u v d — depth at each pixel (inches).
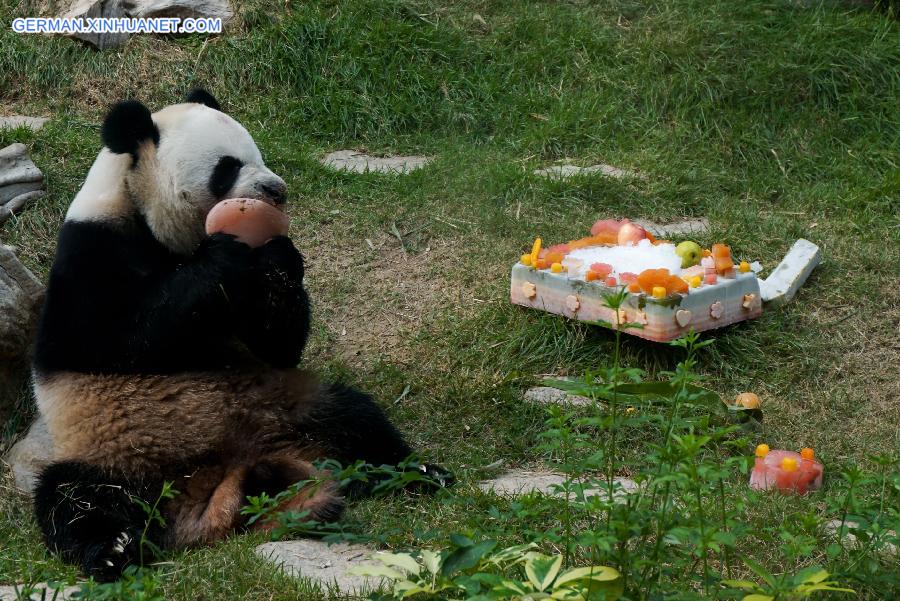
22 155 315.0
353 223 331.6
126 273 202.7
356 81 418.3
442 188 352.2
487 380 264.1
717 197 360.5
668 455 145.1
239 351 211.5
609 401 173.3
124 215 207.8
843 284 300.0
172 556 185.5
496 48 442.0
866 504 168.1
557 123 401.4
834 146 389.4
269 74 417.1
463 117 410.6
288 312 206.8
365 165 380.8
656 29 448.5
